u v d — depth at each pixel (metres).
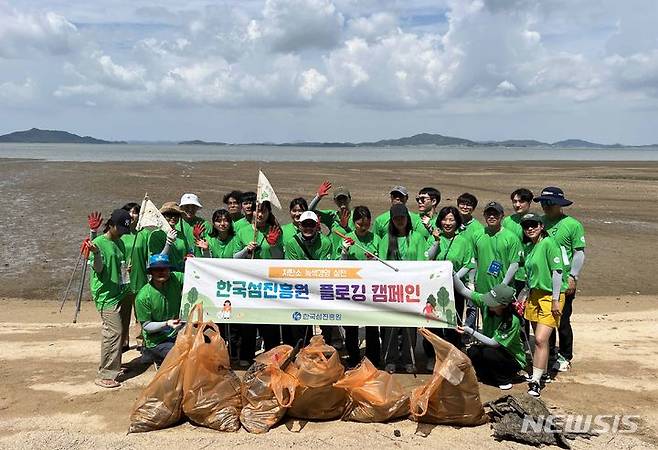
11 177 36.12
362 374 6.29
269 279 7.25
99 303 7.08
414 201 26.25
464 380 6.01
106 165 52.09
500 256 7.49
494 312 7.15
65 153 103.31
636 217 22.62
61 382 7.22
